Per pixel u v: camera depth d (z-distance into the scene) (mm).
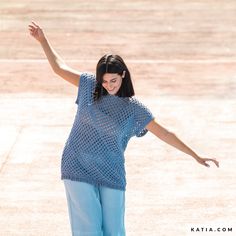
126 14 47906
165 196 18391
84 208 12547
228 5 52406
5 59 34594
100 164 12531
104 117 12414
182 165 20688
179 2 53375
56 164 20688
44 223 16688
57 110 26312
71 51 36812
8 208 17547
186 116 25797
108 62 12078
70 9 49438
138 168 20375
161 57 35812
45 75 31484
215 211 17484
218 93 29203
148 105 27188
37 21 44844
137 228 16453
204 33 42125
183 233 16234
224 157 21516
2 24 43562
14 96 28141
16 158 21156
